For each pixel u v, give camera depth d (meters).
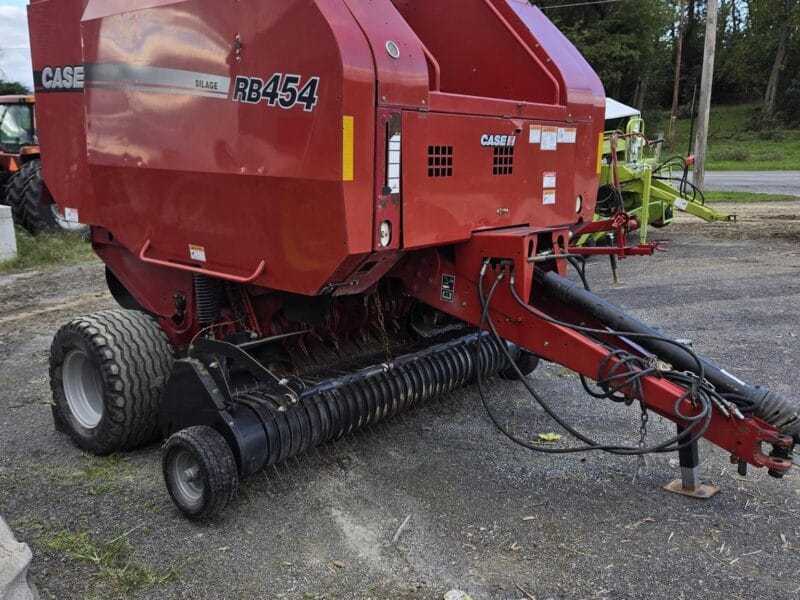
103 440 3.71
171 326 4.01
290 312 3.30
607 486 3.46
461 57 4.14
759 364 5.14
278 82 2.76
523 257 3.14
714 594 2.63
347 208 2.64
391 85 2.73
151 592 2.68
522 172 3.60
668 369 3.27
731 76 57.34
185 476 3.16
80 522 3.17
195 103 3.14
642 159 10.95
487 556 2.89
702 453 3.81
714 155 33.78
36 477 3.61
